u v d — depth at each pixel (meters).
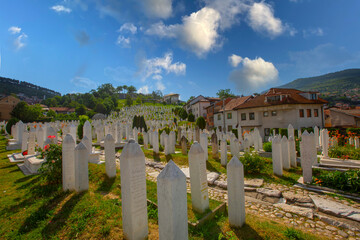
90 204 5.09
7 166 9.35
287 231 4.51
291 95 29.28
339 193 7.12
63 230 4.14
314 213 6.00
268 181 8.66
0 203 5.32
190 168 5.37
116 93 131.25
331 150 11.28
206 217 4.88
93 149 12.30
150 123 36.22
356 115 29.64
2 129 25.41
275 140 9.23
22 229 4.25
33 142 10.30
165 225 3.30
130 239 3.75
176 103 121.75
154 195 6.25
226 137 19.08
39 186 6.43
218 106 44.22
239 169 4.68
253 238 4.26
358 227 5.19
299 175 9.14
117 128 16.78
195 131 17.73
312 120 28.58
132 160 3.79
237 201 4.63
